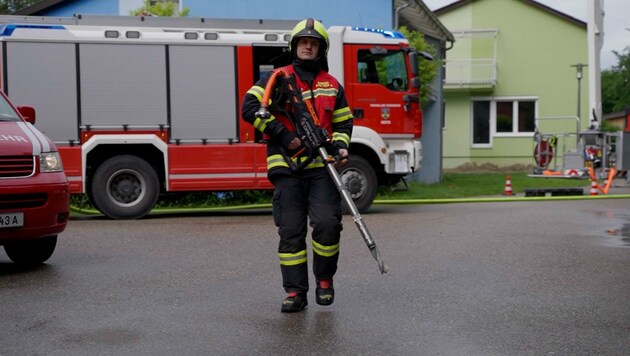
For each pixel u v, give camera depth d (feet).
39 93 40.75
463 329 16.84
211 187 42.24
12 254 25.54
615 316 17.98
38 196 24.14
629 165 61.26
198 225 36.70
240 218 41.11
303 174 18.06
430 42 86.02
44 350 15.40
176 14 66.80
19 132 25.09
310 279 22.40
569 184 71.51
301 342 15.88
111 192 40.88
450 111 113.70
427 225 35.58
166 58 41.81
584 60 110.52
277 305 19.06
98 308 18.86
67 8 67.56
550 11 110.52
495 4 111.86
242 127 42.52
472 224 35.94
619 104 168.76
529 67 111.65
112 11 67.26
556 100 111.34
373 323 17.31
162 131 41.75
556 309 18.63
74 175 40.86
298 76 18.31
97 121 41.22
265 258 25.96
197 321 17.56
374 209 46.09
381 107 43.57
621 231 33.12
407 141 44.19
